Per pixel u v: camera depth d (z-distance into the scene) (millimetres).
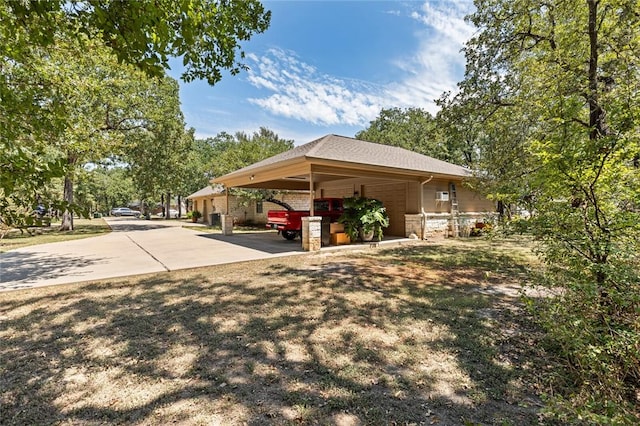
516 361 2844
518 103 7555
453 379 2566
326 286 5305
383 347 3121
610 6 6195
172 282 5629
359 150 11086
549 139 3295
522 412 2154
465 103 8516
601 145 2668
